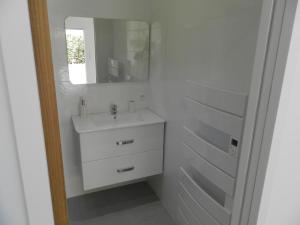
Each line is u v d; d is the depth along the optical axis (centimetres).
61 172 68
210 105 128
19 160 61
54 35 187
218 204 129
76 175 228
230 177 116
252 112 91
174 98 180
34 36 55
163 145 209
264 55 83
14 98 56
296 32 75
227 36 114
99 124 194
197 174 155
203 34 134
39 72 57
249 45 102
